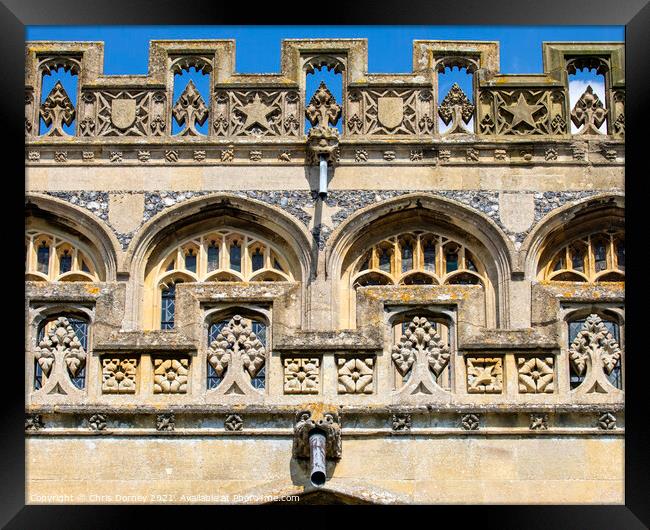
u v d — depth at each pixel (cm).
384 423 2555
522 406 2553
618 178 3519
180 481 2533
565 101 3562
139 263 3456
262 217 3484
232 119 3559
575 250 3497
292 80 3578
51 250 3478
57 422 2558
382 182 3506
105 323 2612
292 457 2541
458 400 2569
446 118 3566
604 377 2581
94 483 2531
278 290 2628
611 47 3594
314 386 2580
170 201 3494
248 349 2602
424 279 3475
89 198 3497
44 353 2595
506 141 3522
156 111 3562
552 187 3506
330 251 3453
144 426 2558
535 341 2591
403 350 2598
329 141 3488
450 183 3509
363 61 3588
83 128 3547
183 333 2605
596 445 2542
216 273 3469
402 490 2525
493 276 3459
